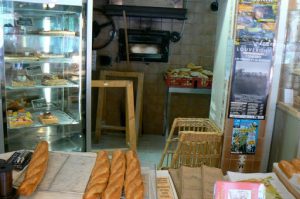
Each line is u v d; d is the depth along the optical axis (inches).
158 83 173.2
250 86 90.4
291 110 88.7
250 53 88.4
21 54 98.4
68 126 108.7
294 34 92.0
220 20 103.6
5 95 90.6
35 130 106.1
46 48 103.4
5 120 91.2
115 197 41.8
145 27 166.6
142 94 168.6
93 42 166.4
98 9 161.9
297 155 85.5
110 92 171.9
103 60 168.1
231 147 94.0
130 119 114.3
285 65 93.9
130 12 159.3
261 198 38.0
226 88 93.0
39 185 44.7
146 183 48.5
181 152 92.7
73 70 103.7
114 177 46.6
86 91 99.6
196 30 168.1
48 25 102.0
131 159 52.5
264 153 97.3
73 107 107.8
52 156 54.2
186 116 175.9
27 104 106.4
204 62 171.6
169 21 166.7
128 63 169.2
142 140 166.6
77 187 44.6
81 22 94.6
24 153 54.3
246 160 95.5
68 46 103.4
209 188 50.0
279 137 96.0
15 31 95.1
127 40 163.5
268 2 86.0
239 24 87.0
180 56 170.9
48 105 111.7
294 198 48.1
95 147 152.5
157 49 166.6
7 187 40.1
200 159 93.7
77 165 51.3
